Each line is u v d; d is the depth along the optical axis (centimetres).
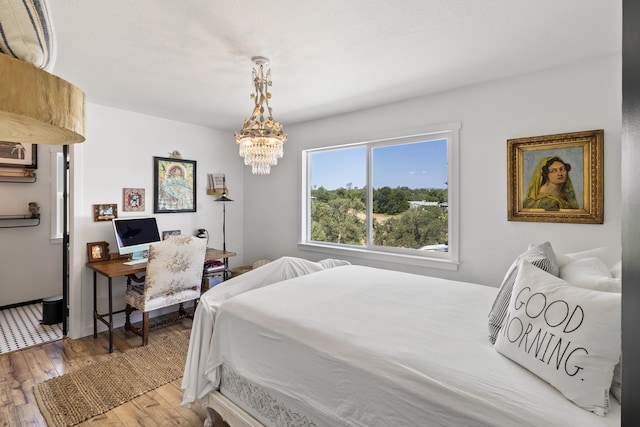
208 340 176
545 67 224
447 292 197
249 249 439
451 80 248
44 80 35
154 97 284
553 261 153
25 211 381
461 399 96
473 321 151
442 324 147
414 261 295
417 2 150
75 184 296
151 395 212
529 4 153
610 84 206
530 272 126
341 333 136
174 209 366
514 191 242
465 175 265
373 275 238
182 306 360
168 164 360
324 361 127
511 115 242
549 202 227
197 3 149
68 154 307
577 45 193
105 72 229
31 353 269
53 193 403
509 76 240
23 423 185
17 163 372
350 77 241
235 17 161
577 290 107
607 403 86
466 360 114
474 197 261
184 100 292
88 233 304
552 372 97
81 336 301
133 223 322
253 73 226
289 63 215
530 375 104
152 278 278
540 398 93
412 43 190
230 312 168
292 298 181
